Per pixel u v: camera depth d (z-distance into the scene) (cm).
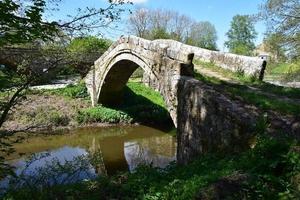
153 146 2077
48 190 871
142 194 736
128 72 2380
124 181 876
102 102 2716
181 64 1200
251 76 1237
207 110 951
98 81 2594
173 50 1301
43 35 629
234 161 702
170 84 1278
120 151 1984
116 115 2552
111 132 2372
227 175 606
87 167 1244
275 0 2466
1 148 700
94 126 2455
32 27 603
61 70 751
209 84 1105
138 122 2588
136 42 1750
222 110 866
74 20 654
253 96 953
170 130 2439
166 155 1898
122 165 1750
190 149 1062
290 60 2638
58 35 662
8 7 557
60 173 1009
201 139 981
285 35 2545
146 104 2814
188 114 1085
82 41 754
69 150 1972
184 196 602
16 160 1560
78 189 873
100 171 1394
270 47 2656
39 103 2516
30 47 699
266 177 569
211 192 569
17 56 696
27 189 884
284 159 604
